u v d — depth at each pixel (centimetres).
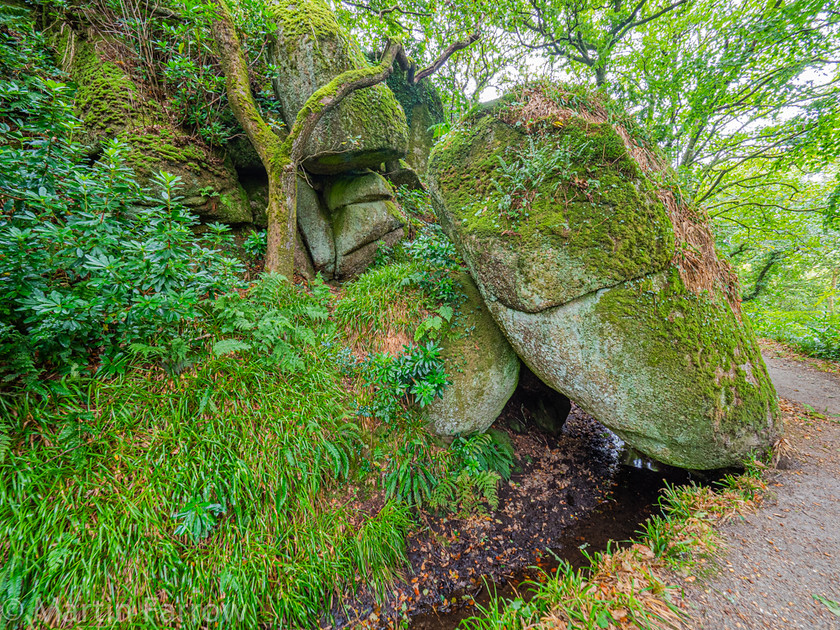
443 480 362
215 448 267
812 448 351
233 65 412
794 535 242
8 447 211
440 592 298
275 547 256
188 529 231
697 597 199
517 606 217
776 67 580
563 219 319
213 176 463
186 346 293
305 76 499
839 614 182
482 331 414
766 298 1293
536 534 358
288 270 447
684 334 304
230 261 333
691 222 365
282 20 494
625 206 311
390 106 586
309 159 535
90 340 274
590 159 324
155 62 450
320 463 311
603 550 340
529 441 480
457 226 375
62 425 235
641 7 695
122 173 272
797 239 931
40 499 208
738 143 729
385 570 291
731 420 307
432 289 429
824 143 580
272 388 321
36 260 214
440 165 405
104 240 234
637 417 315
